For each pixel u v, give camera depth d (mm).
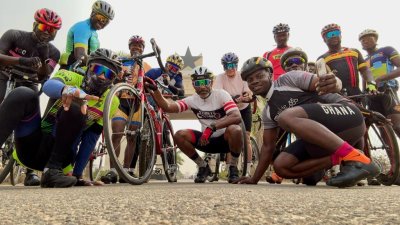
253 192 1473
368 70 3811
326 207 880
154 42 2904
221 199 1106
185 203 985
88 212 813
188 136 3729
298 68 2775
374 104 4105
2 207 930
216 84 4332
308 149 2324
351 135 2201
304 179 2820
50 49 3180
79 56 3143
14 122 1933
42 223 667
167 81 4016
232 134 3514
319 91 2021
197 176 3836
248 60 2627
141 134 2844
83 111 2010
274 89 2590
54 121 2232
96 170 3863
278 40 4230
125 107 3061
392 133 3180
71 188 2047
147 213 786
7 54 2902
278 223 653
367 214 753
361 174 1922
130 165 3037
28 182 3123
